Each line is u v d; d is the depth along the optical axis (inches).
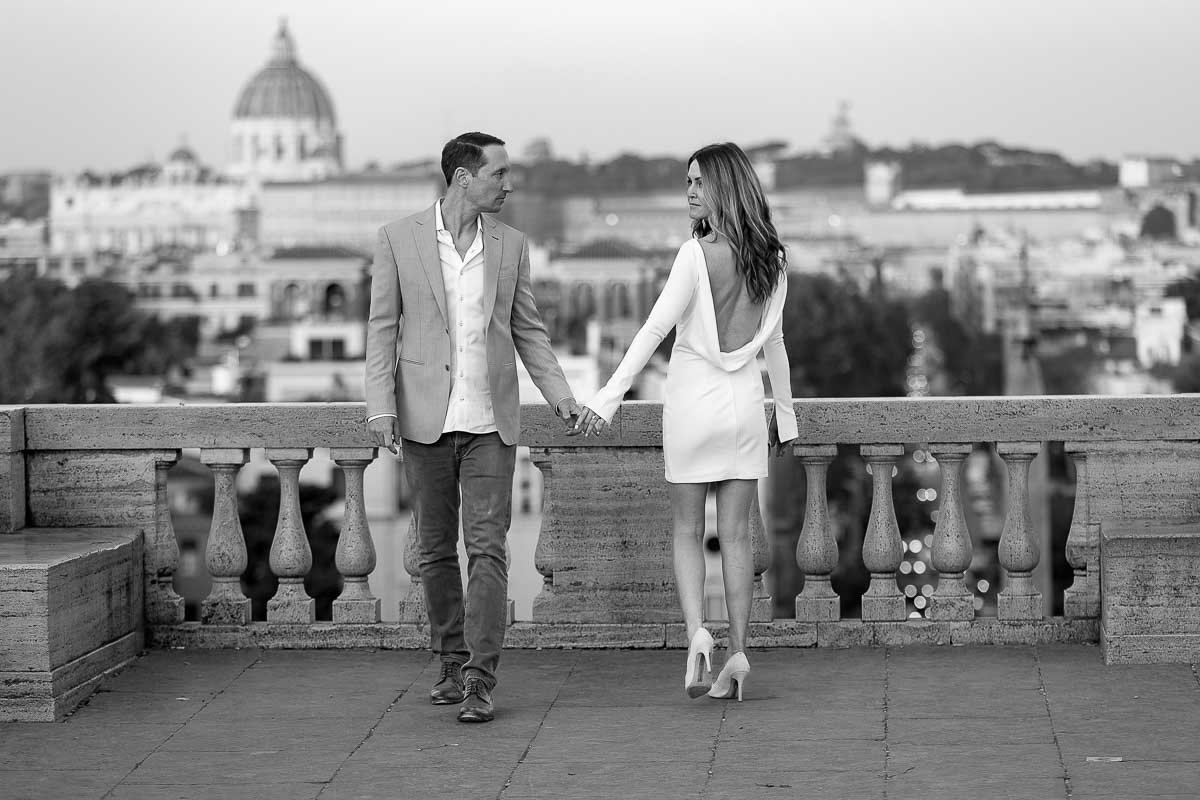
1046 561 2310.5
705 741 327.6
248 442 402.0
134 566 394.3
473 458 346.6
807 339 6968.5
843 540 2903.5
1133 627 371.9
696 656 344.8
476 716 342.3
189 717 349.7
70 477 405.7
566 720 344.2
